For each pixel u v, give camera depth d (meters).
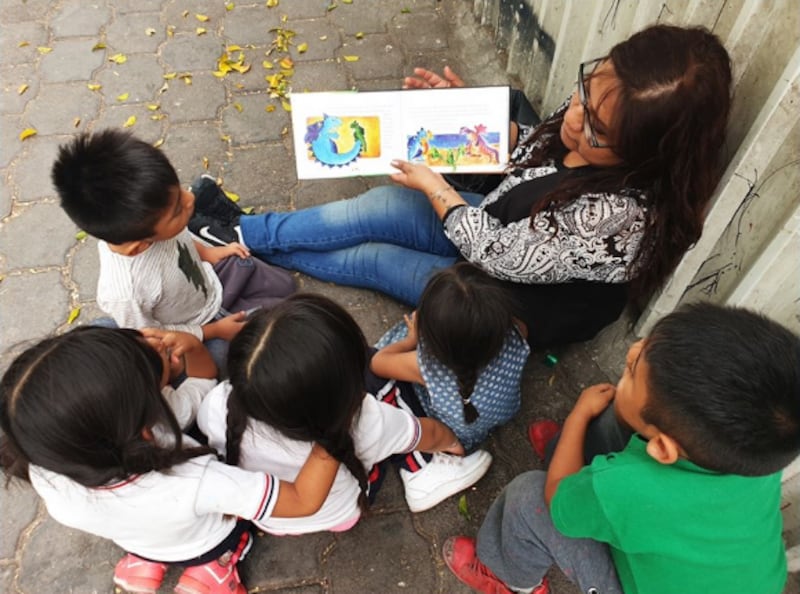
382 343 2.04
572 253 1.56
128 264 1.60
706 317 1.02
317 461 1.41
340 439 1.36
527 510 1.38
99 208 1.41
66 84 2.98
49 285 2.32
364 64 3.12
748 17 1.44
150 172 1.43
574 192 1.49
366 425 1.51
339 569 1.76
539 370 2.13
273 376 1.21
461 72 3.13
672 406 0.99
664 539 1.08
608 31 2.15
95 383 1.14
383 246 2.19
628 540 1.12
